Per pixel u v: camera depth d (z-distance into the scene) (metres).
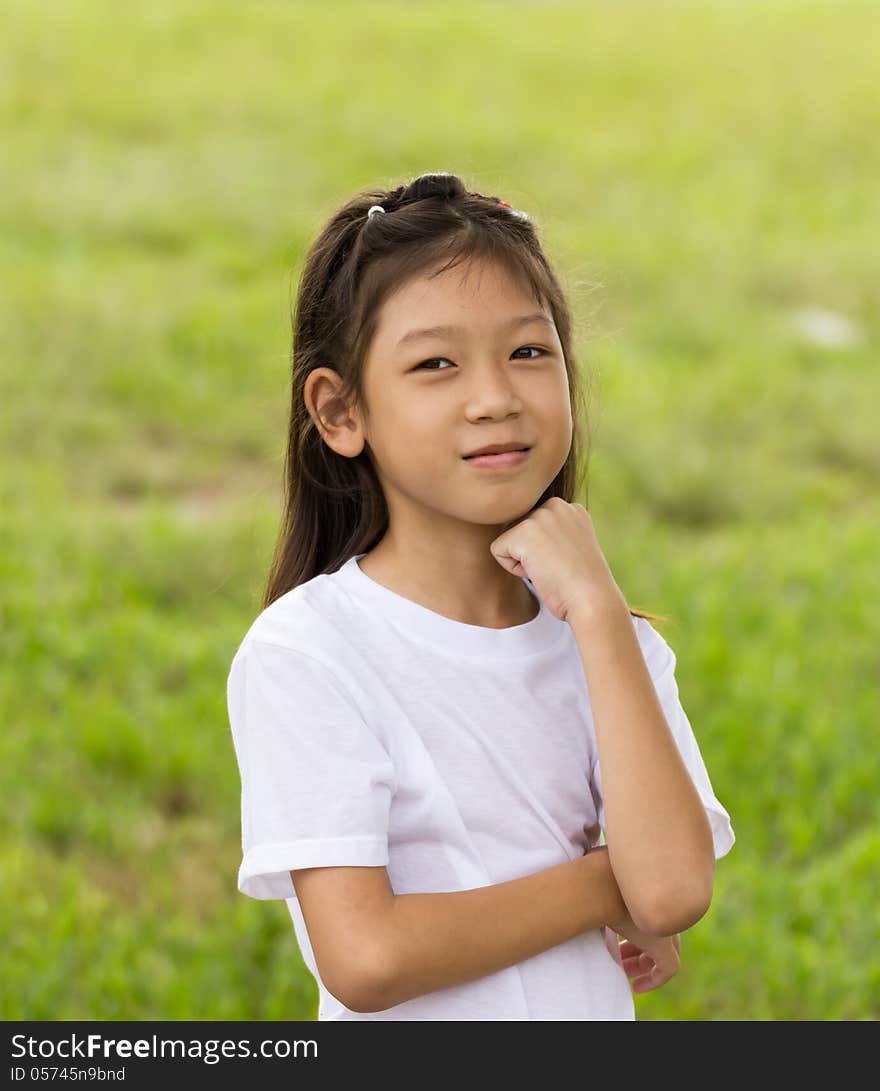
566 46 33.50
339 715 2.67
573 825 2.79
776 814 7.30
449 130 25.91
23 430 12.79
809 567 10.38
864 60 32.78
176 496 12.16
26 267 17.66
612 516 11.56
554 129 26.73
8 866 6.52
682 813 2.64
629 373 14.97
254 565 10.11
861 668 8.93
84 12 33.28
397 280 2.71
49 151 23.64
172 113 26.34
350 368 2.81
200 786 7.39
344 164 23.67
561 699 2.82
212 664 8.71
